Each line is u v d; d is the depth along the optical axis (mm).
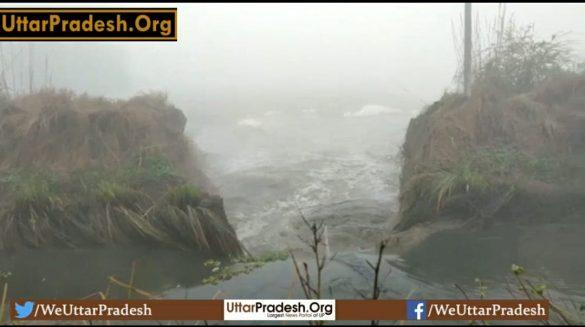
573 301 4926
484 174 7977
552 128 9102
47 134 9406
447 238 6957
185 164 10711
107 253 6742
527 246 6566
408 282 5156
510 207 7535
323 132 16578
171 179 8719
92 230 7137
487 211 7473
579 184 7805
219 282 5227
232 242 6742
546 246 6543
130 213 7148
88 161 9047
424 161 9023
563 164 8359
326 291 4707
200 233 6727
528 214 7504
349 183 11359
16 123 9602
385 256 6184
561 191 7609
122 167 8852
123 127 9969
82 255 6711
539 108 9609
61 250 6938
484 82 10961
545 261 6051
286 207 9953
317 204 10031
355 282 4977
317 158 13578
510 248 6520
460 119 9383
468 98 10156
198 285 5297
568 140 9055
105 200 7422
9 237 7066
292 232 8438
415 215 7789
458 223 7473
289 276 5176
